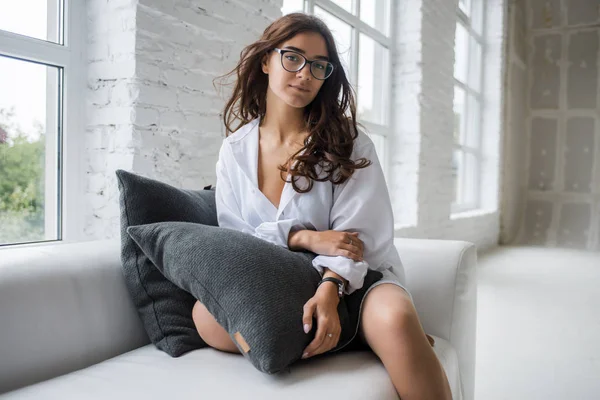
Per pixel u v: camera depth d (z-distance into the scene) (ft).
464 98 16.83
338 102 4.21
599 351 7.03
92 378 2.96
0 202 4.78
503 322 8.41
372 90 11.30
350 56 10.13
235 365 3.14
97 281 3.55
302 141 4.10
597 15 19.53
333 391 2.73
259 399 2.62
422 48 11.66
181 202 3.96
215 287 3.05
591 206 19.62
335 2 9.65
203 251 3.19
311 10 8.77
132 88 5.16
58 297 3.24
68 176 5.35
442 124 13.10
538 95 20.71
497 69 18.11
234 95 4.62
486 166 18.61
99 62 5.39
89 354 3.38
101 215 5.43
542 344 7.31
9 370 2.91
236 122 6.45
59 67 5.24
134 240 3.51
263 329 2.84
